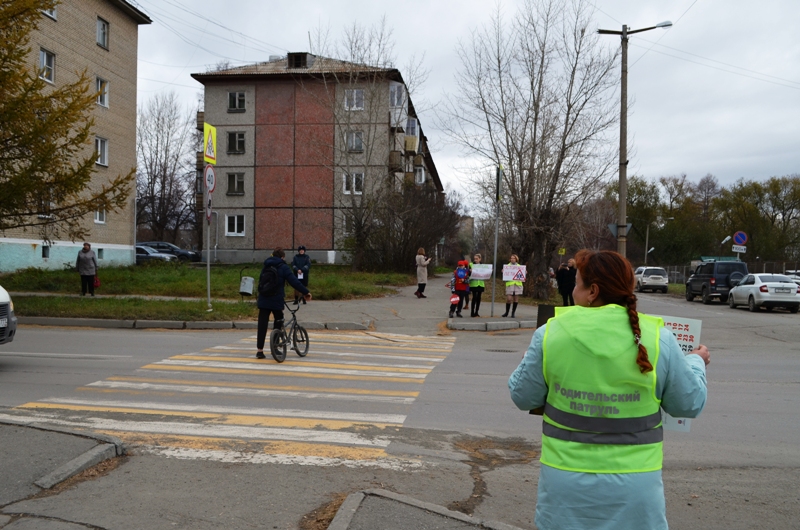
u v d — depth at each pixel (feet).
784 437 21.13
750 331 55.93
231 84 147.13
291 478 15.80
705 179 268.82
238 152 147.84
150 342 39.70
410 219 114.62
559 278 62.28
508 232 86.84
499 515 14.19
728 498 15.72
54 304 52.06
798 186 219.20
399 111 136.15
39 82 52.37
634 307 8.18
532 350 8.30
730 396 27.58
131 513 13.34
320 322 50.55
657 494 7.64
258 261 147.74
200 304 53.67
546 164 79.97
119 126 107.86
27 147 52.80
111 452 16.93
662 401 8.11
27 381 27.17
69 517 13.03
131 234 111.75
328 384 27.89
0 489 14.17
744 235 97.19
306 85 145.59
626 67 68.03
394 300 70.38
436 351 39.50
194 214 223.30
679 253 239.71
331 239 146.00
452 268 200.95
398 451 18.44
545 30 78.07
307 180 146.20
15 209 54.70
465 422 21.95
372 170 115.65
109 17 104.58
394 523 12.48
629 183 264.72
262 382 27.96
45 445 16.81
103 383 26.99
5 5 51.65
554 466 7.88
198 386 26.78
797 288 78.59
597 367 7.77
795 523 14.29
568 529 7.66
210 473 16.02
